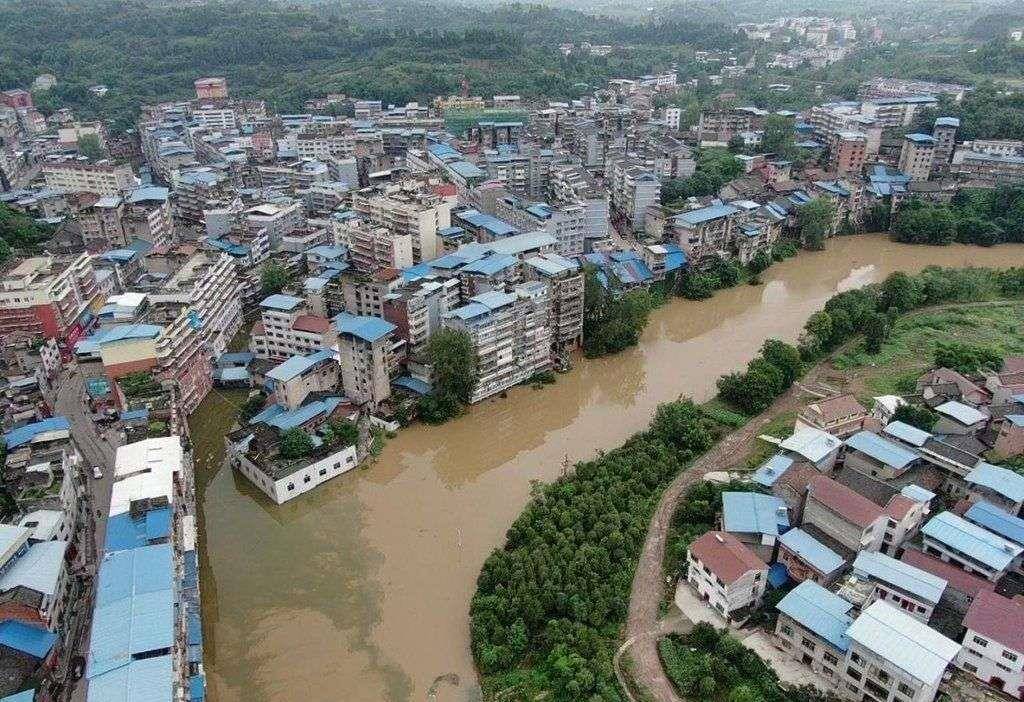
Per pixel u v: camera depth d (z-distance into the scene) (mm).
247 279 163125
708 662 75062
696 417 118688
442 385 123750
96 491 104562
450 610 87000
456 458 116562
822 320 143250
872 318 145750
